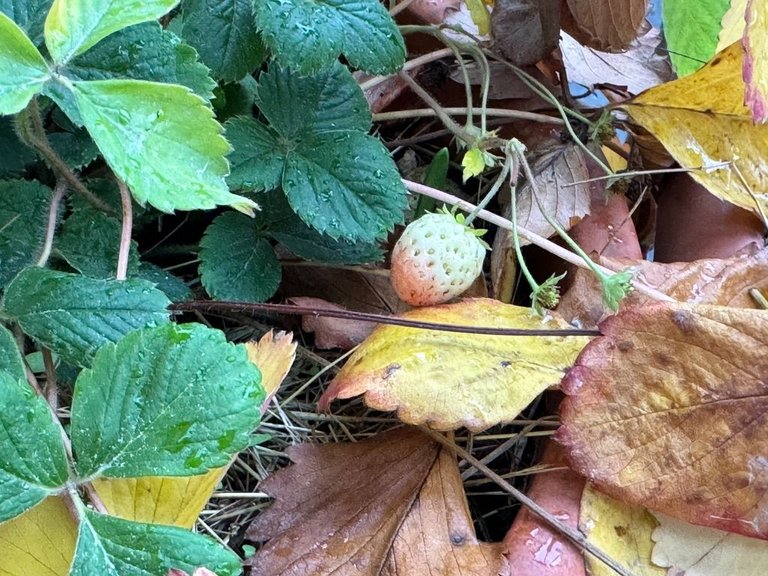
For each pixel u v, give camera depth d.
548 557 0.21
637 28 0.27
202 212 0.26
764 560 0.21
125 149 0.18
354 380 0.21
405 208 0.24
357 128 0.24
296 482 0.22
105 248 0.22
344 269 0.26
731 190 0.26
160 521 0.19
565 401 0.21
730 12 0.29
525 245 0.26
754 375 0.21
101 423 0.18
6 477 0.17
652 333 0.21
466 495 0.24
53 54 0.18
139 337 0.18
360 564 0.21
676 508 0.21
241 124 0.23
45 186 0.22
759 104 0.24
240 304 0.22
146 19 0.18
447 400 0.21
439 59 0.30
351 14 0.22
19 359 0.19
